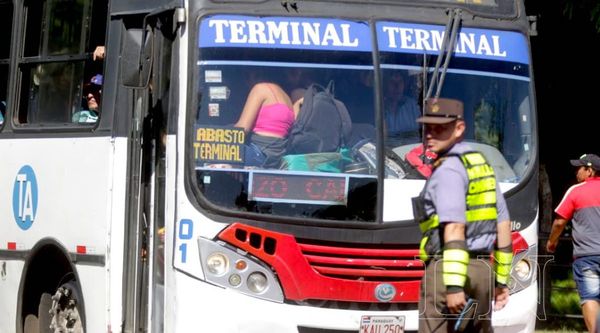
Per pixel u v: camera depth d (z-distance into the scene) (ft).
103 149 111.96
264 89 103.04
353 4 106.22
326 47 104.88
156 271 105.29
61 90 120.88
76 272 115.03
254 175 101.09
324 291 99.96
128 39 103.19
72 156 116.37
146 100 108.68
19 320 123.34
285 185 101.35
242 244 99.50
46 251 121.08
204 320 98.58
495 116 108.37
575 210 131.34
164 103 105.50
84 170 114.62
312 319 99.60
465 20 109.09
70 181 116.47
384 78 105.19
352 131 103.76
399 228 102.27
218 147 101.14
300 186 101.55
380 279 101.24
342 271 100.53
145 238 107.86
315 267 100.22
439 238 87.35
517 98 109.70
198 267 99.04
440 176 86.79
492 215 87.81
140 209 108.37
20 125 125.59
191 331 98.68
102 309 110.73
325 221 100.89
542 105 176.96
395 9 107.14
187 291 99.04
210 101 101.81
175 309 99.40
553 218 180.14
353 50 105.19
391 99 104.99
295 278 99.50
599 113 177.06
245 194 100.53
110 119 111.86
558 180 184.75
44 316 123.65
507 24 110.93
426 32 107.34
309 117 103.19
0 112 130.82
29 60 125.90
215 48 102.63
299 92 103.76
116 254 110.01
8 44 130.00
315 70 104.32
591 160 131.34
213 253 99.14
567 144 181.27
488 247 87.86
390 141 104.12
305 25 104.88
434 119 87.25
